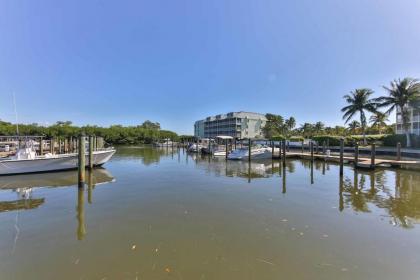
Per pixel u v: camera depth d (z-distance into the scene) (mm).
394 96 36469
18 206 10188
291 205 10250
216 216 8867
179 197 11617
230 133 103375
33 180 16188
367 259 5844
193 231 7492
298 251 6227
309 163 26734
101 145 27547
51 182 15531
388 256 5984
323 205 10266
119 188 13703
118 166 24266
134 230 7582
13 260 5816
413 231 7508
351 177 17250
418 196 11812
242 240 6848
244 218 8648
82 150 13570
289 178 17031
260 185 14492
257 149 31172
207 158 33500
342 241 6789
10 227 7840
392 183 15039
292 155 31562
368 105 42312
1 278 5145
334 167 23156
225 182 15531
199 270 5391
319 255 6027
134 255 6039
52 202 10797
